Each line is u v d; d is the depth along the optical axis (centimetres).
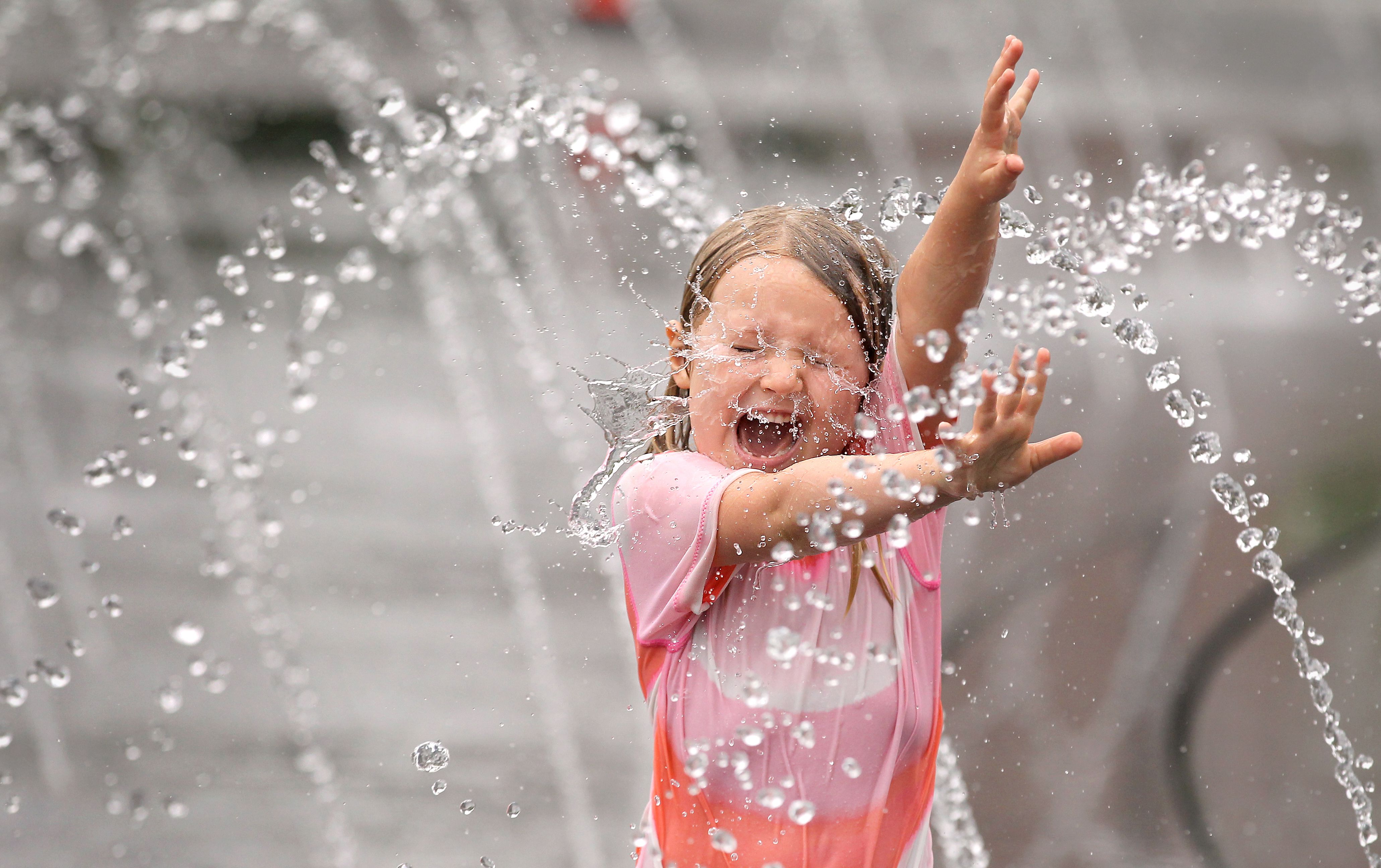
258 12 4919
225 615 1648
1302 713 1245
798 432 737
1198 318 3091
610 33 5600
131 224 3919
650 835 761
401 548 1883
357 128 4575
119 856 1090
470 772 1232
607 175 2736
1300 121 4881
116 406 2580
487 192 3003
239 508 2047
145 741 1305
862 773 721
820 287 724
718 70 5353
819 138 4522
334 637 1558
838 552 740
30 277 3522
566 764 1257
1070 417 2295
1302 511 1747
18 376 2731
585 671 1482
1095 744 1191
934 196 823
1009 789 1130
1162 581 1554
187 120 4509
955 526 1755
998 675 1334
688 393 788
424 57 4844
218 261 3684
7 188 4138
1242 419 2258
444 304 3034
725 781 724
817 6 6162
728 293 733
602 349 2250
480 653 1522
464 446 2312
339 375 2708
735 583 743
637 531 741
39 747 1297
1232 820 1083
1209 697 1282
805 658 723
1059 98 5081
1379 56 5662
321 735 1308
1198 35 5903
